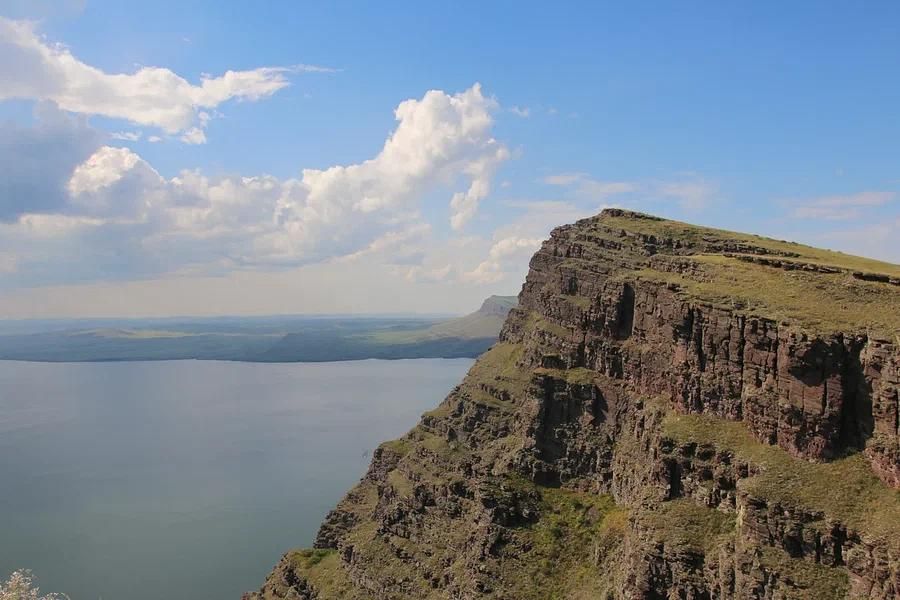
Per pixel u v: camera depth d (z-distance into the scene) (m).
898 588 73.00
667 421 113.38
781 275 117.50
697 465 101.44
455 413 189.62
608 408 136.62
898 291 102.00
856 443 88.69
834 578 78.75
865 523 79.06
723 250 158.00
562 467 137.62
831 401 90.19
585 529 123.19
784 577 80.62
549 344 164.50
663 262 141.38
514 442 151.88
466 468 150.88
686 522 97.12
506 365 192.50
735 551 87.31
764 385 99.75
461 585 122.69
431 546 138.75
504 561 121.31
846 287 106.75
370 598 140.88
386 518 153.88
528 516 128.25
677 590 91.12
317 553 176.88
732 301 111.25
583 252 177.62
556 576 116.62
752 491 88.38
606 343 141.50
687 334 115.88
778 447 95.31
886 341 87.38
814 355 92.12
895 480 82.12
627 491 120.75
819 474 87.94
